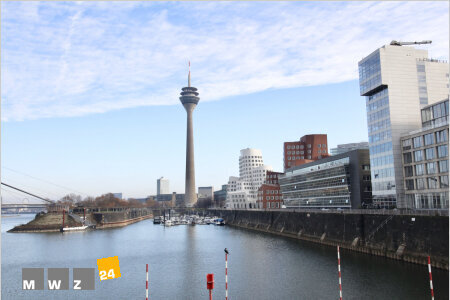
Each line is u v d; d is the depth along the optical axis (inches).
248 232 7076.8
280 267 3201.3
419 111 4466.0
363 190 5118.1
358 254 3661.4
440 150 3671.3
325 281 2613.2
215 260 3740.2
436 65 4628.4
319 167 6378.0
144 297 2427.4
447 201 3553.2
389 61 4505.4
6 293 2583.7
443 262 2694.4
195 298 2374.5
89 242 5595.5
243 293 2422.5
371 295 2223.2
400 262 3097.9
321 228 4781.0
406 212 3280.0
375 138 4714.6
